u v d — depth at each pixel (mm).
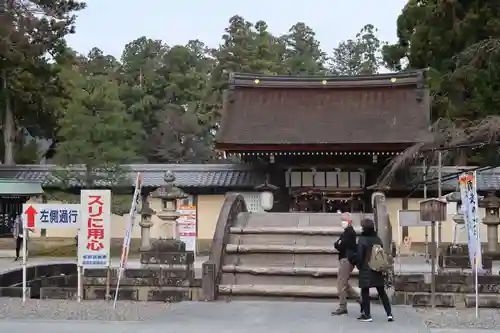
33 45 33062
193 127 62719
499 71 27406
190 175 30484
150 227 27297
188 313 11609
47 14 34188
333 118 31562
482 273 13578
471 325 10477
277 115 31953
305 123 31250
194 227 18969
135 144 53500
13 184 28391
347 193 29844
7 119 36469
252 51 63688
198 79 69000
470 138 19719
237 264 14180
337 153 28922
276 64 64625
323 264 13977
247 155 29625
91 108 28266
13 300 13422
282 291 13141
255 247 14320
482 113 30828
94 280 14000
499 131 18422
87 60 71000
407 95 32594
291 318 11047
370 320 10711
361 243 10758
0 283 14797
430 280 13234
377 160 29391
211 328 10156
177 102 68938
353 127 30641
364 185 29984
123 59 78125
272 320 10867
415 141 27938
